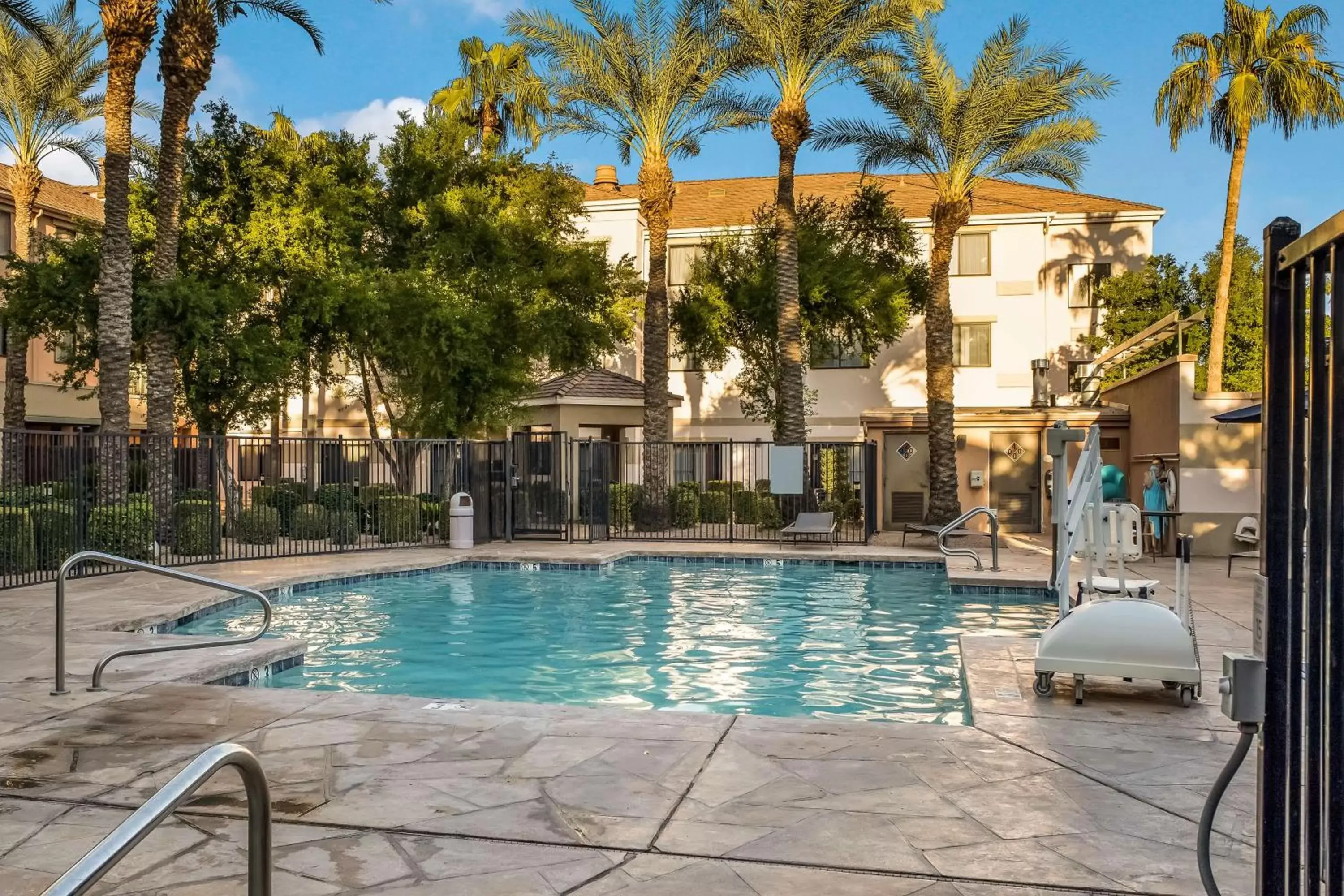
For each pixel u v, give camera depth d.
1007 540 20.12
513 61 30.34
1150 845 3.86
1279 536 2.17
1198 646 8.17
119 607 10.54
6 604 10.66
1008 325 29.50
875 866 3.66
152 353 16.73
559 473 19.53
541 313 23.27
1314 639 2.10
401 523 18.50
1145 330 26.05
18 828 4.05
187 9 16.20
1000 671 7.25
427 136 24.56
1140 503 20.64
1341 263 1.93
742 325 25.14
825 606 12.34
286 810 4.25
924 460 24.44
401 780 4.66
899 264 26.58
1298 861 2.17
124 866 3.66
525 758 5.01
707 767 4.87
